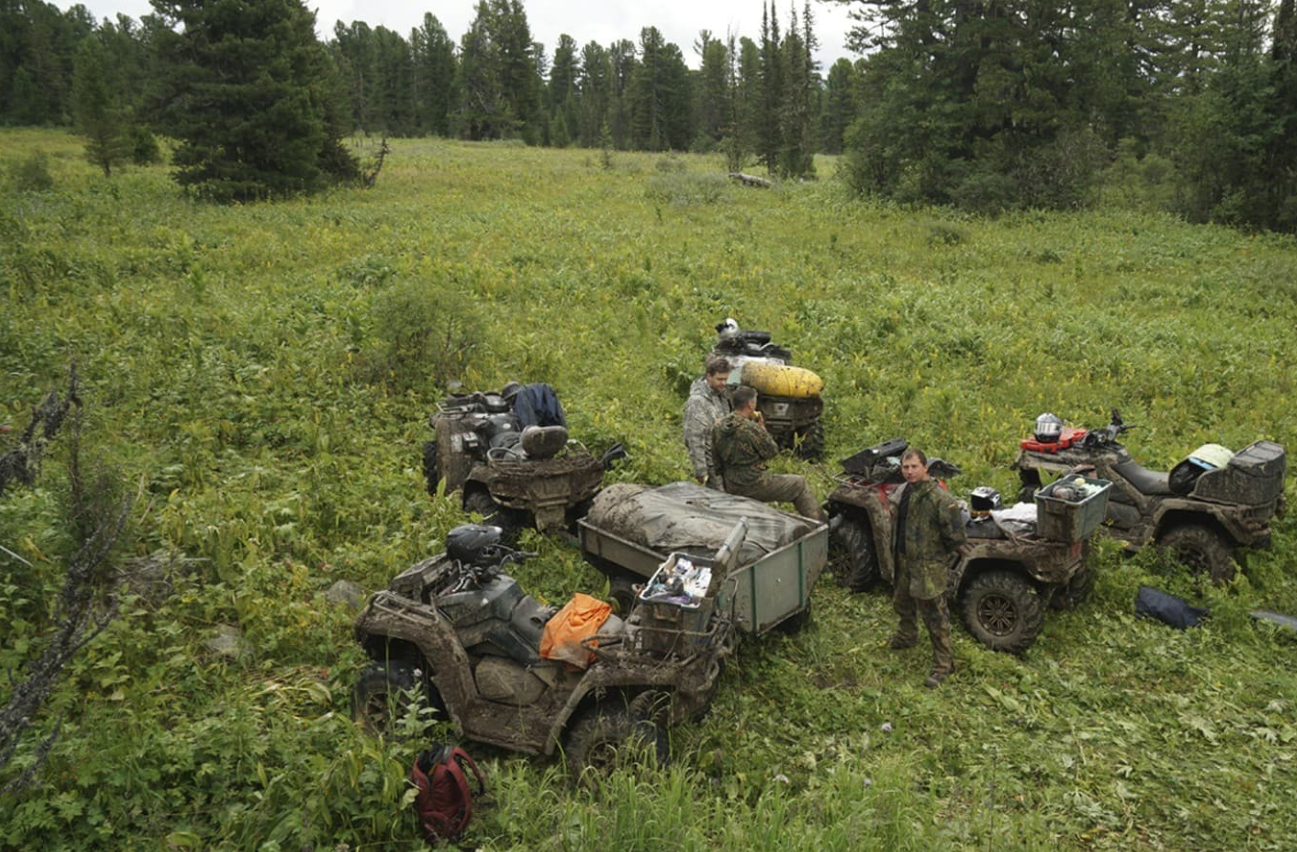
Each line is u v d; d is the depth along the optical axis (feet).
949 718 18.52
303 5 114.62
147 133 136.77
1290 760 17.49
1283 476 24.48
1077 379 42.04
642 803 13.92
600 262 64.08
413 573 17.67
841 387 40.34
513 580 17.57
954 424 35.35
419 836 14.30
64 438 24.23
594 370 41.63
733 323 35.88
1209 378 41.93
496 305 51.72
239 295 51.16
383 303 39.32
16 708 10.67
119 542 19.81
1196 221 103.60
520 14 346.95
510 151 221.66
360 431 32.27
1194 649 21.66
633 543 20.20
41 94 285.84
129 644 17.99
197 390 33.30
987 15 118.62
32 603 19.11
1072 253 79.25
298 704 17.62
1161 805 16.07
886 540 23.21
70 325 40.32
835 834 13.58
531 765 16.22
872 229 90.22
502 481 24.50
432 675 17.04
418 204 95.09
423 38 445.37
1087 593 23.65
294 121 104.47
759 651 20.48
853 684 19.85
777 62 172.35
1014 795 16.21
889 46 127.34
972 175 110.52
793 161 159.84
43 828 13.48
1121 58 144.56
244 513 24.31
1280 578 25.08
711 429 23.91
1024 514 22.56
